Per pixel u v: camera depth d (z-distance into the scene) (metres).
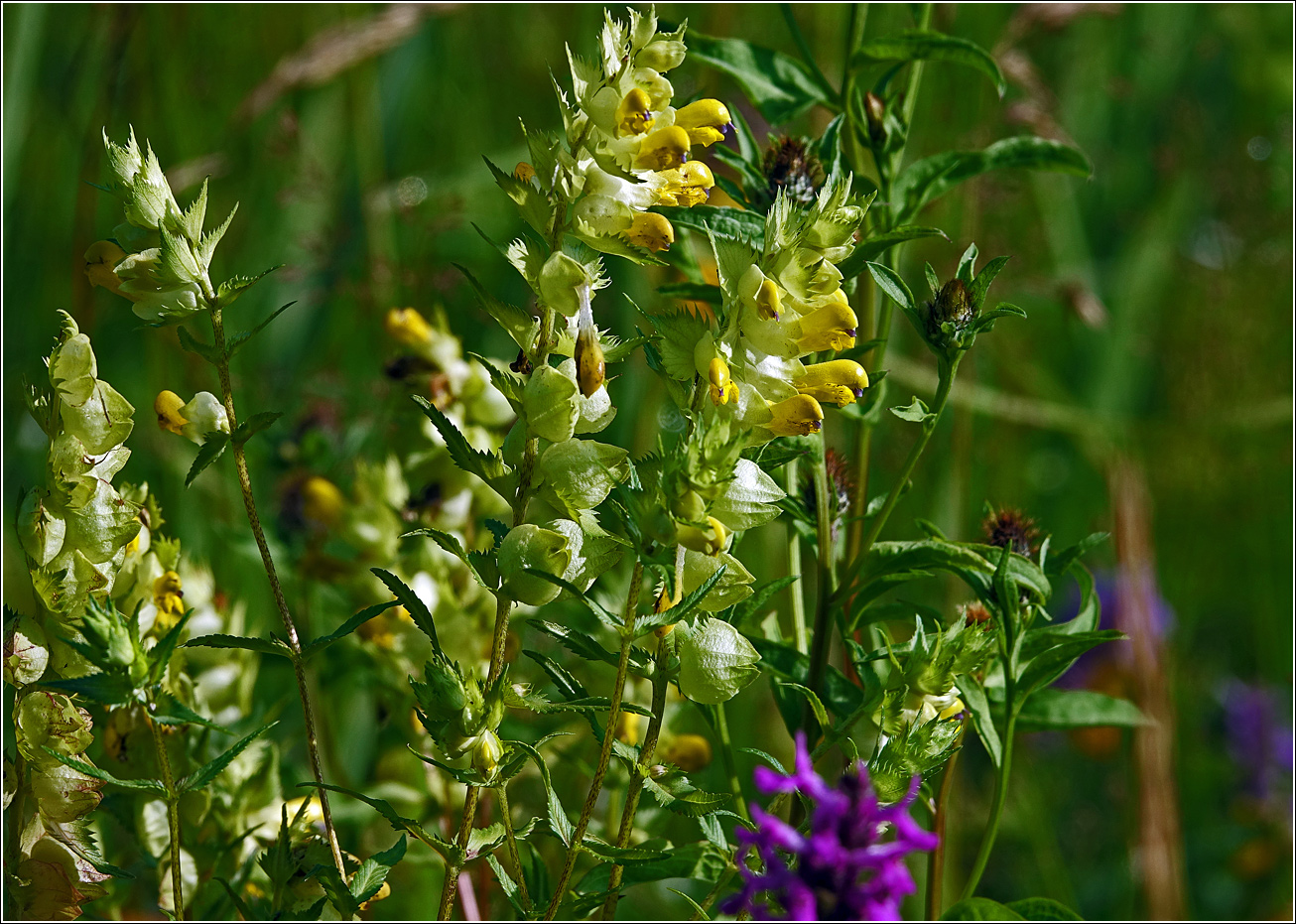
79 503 0.99
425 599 1.13
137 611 0.97
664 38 0.97
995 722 1.07
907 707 1.00
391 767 1.15
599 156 0.96
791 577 1.00
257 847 1.06
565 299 0.96
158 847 1.05
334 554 1.20
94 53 1.53
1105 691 1.46
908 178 1.09
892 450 1.53
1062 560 1.06
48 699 1.00
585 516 0.98
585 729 1.13
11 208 1.55
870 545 1.04
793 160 1.06
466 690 0.98
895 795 0.98
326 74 1.32
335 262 1.47
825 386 0.97
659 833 1.13
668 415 1.40
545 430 0.97
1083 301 1.43
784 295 0.97
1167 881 1.32
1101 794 1.57
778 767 0.98
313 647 0.99
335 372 1.38
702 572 0.98
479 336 1.52
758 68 1.10
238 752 0.98
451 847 0.99
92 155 1.47
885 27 1.50
